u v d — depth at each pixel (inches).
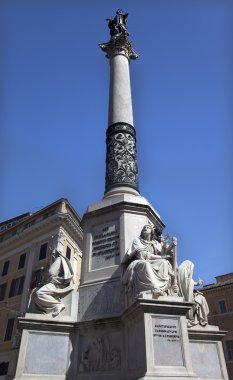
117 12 653.3
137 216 377.1
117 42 596.1
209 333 305.7
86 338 298.7
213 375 287.7
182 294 318.0
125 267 328.2
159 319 249.1
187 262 339.6
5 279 1461.6
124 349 276.7
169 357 235.3
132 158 453.1
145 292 260.4
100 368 277.6
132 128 487.5
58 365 282.8
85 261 366.3
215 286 1331.2
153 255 309.1
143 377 221.0
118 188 418.9
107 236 370.0
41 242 1453.0
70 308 316.2
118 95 518.9
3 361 1166.3
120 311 303.1
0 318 1327.5
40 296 309.3
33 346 283.6
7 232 1648.6
